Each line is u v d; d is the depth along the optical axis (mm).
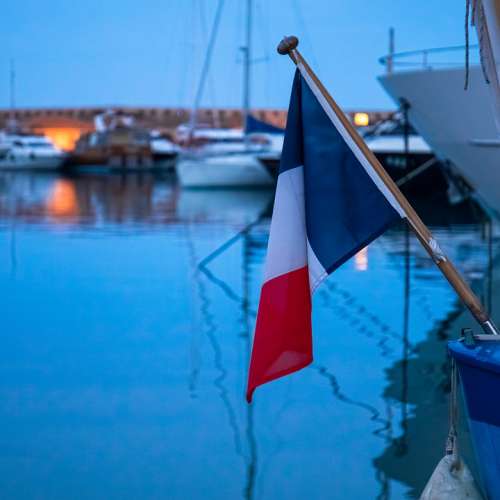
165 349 8094
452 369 4195
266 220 22000
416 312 9938
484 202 12391
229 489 4871
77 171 59625
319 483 4941
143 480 4984
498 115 4840
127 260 14281
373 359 7785
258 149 36375
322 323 9375
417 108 11305
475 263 13781
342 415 6164
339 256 4094
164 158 59250
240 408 6316
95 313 9773
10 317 9547
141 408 6301
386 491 4855
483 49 4660
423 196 25812
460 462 4156
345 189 4125
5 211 25016
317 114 4160
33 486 4895
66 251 15484
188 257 14703
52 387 6832
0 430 5824
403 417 6109
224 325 9148
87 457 5340
